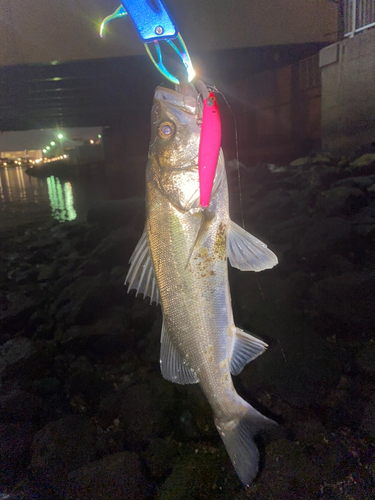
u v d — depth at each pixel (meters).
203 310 0.41
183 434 0.62
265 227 1.50
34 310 1.14
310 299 0.93
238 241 0.41
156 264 0.41
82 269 1.39
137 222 1.87
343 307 0.80
